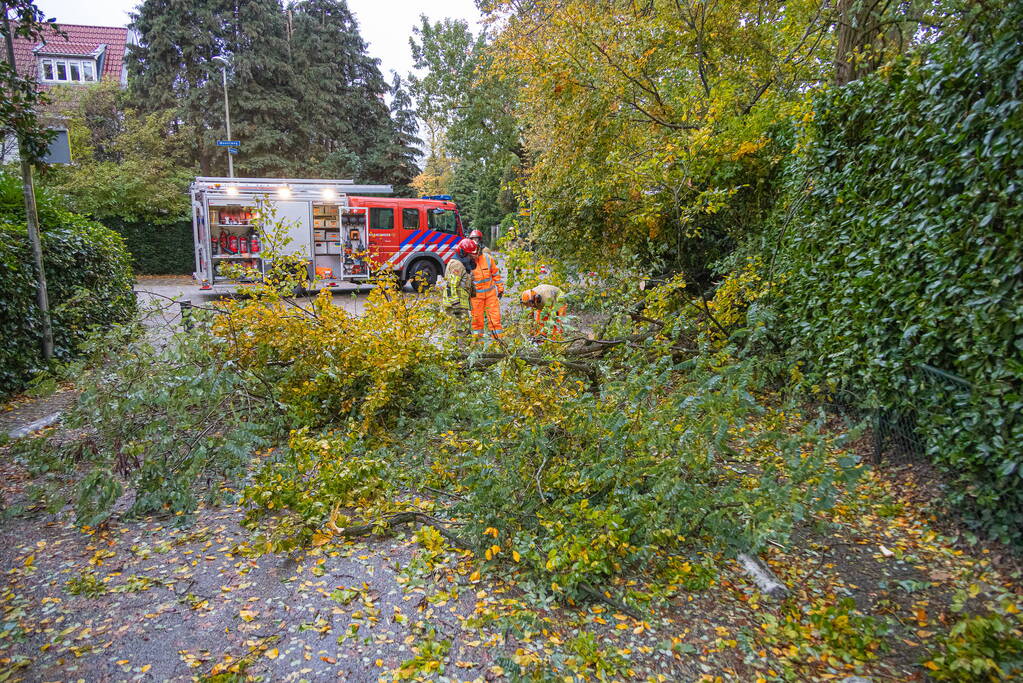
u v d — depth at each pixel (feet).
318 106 134.21
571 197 28.43
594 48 30.86
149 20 119.34
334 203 54.95
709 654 9.83
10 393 24.72
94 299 30.09
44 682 8.99
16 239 26.71
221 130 119.44
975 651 9.38
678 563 12.17
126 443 15.64
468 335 22.20
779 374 21.65
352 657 9.59
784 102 29.63
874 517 14.26
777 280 21.47
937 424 13.92
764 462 16.06
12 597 11.18
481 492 12.75
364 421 18.38
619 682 9.10
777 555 12.85
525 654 9.58
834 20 25.72
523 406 15.58
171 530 13.80
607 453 13.62
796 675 9.34
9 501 15.12
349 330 19.65
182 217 80.12
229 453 15.93
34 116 24.99
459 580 11.72
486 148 121.90
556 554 11.27
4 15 23.00
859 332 16.58
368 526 13.41
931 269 13.56
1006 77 11.55
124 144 83.82
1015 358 11.67
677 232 25.62
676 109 32.99
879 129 16.53
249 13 125.49
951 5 21.66
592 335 24.64
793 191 21.79
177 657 9.59
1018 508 12.03
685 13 31.71
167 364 16.43
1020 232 11.33
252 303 19.98
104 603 11.03
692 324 21.77
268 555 12.70
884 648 9.91
